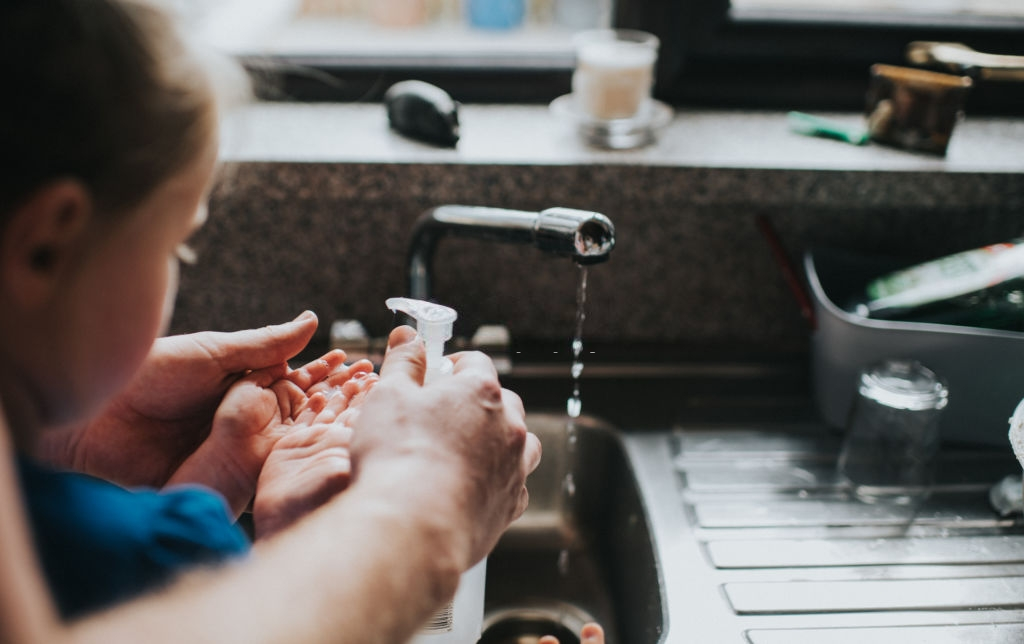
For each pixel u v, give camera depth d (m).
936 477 0.89
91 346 0.37
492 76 1.13
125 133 0.34
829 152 0.99
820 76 1.15
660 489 0.87
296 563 0.36
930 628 0.69
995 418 0.87
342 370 0.68
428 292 0.82
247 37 1.16
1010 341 0.83
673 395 1.01
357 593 0.35
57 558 0.37
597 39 1.07
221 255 0.99
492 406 0.47
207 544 0.40
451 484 0.42
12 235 0.33
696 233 1.01
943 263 0.92
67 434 0.62
